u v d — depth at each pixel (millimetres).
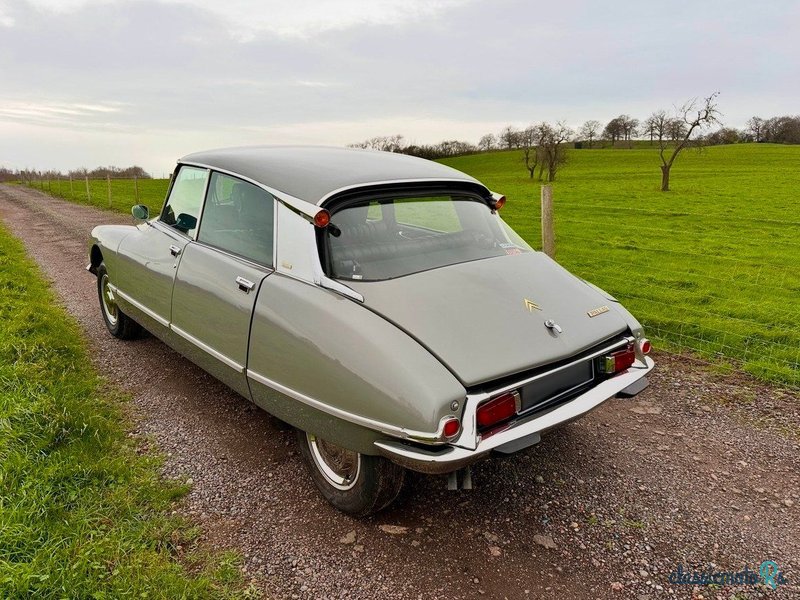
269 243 3021
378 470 2570
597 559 2590
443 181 3318
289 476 3197
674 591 2402
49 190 39469
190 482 3104
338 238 2822
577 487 3154
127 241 4547
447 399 2219
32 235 13492
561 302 2967
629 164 78500
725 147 101062
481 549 2650
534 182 58719
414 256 2957
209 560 2510
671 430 3834
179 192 4078
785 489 3141
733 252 15500
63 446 3232
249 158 3457
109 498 2852
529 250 3508
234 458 3365
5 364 4273
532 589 2408
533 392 2562
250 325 2928
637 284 10031
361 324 2475
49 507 2660
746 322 7082
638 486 3166
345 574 2471
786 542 2709
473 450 2248
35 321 5418
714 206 32031
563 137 65500
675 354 5406
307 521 2818
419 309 2561
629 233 18500
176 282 3656
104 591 2209
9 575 2213
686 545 2688
